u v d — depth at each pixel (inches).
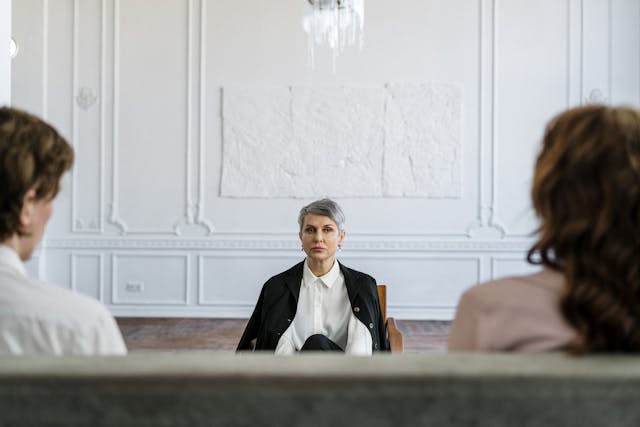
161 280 261.6
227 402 21.9
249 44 261.7
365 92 259.4
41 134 31.9
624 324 23.9
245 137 261.4
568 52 257.6
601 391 21.6
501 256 257.1
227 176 261.4
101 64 261.7
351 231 259.9
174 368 22.2
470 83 260.1
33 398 21.7
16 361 23.1
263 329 79.0
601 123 26.3
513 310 27.9
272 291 80.4
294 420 22.0
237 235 261.7
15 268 31.4
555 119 29.2
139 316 260.5
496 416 21.9
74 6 261.0
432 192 259.0
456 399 21.6
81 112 262.5
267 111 261.0
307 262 82.1
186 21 261.9
